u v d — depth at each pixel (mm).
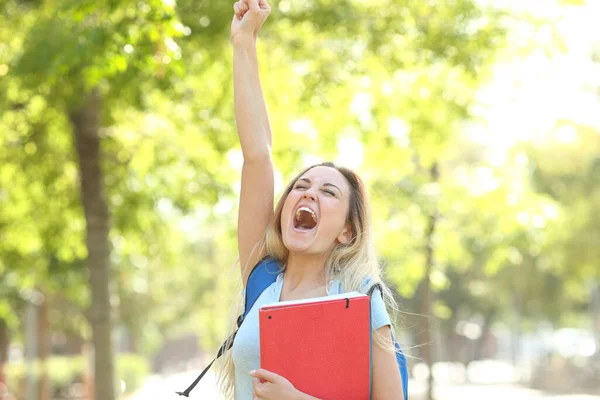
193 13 12773
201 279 51875
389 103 14750
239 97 4496
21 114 15719
